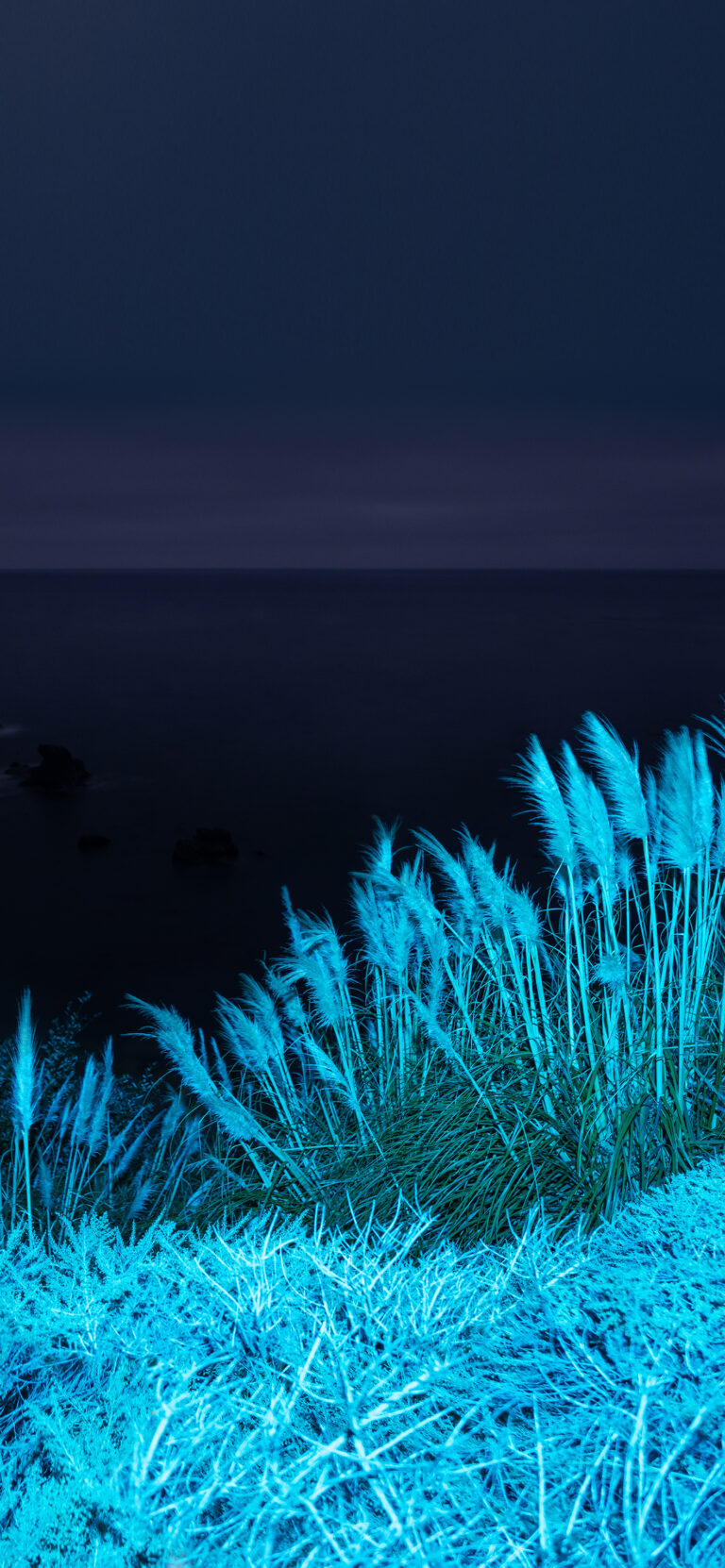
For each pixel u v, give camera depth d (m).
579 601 182.62
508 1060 3.03
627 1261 1.70
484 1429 1.38
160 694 68.62
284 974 3.32
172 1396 1.41
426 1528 1.23
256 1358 1.55
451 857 3.31
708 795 2.79
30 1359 1.62
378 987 3.62
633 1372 1.38
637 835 2.81
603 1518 1.17
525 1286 1.70
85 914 25.77
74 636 116.31
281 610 160.75
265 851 31.17
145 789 40.50
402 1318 1.59
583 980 3.01
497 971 3.33
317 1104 3.55
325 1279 1.73
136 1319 1.69
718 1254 1.65
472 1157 2.74
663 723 51.38
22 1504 1.31
